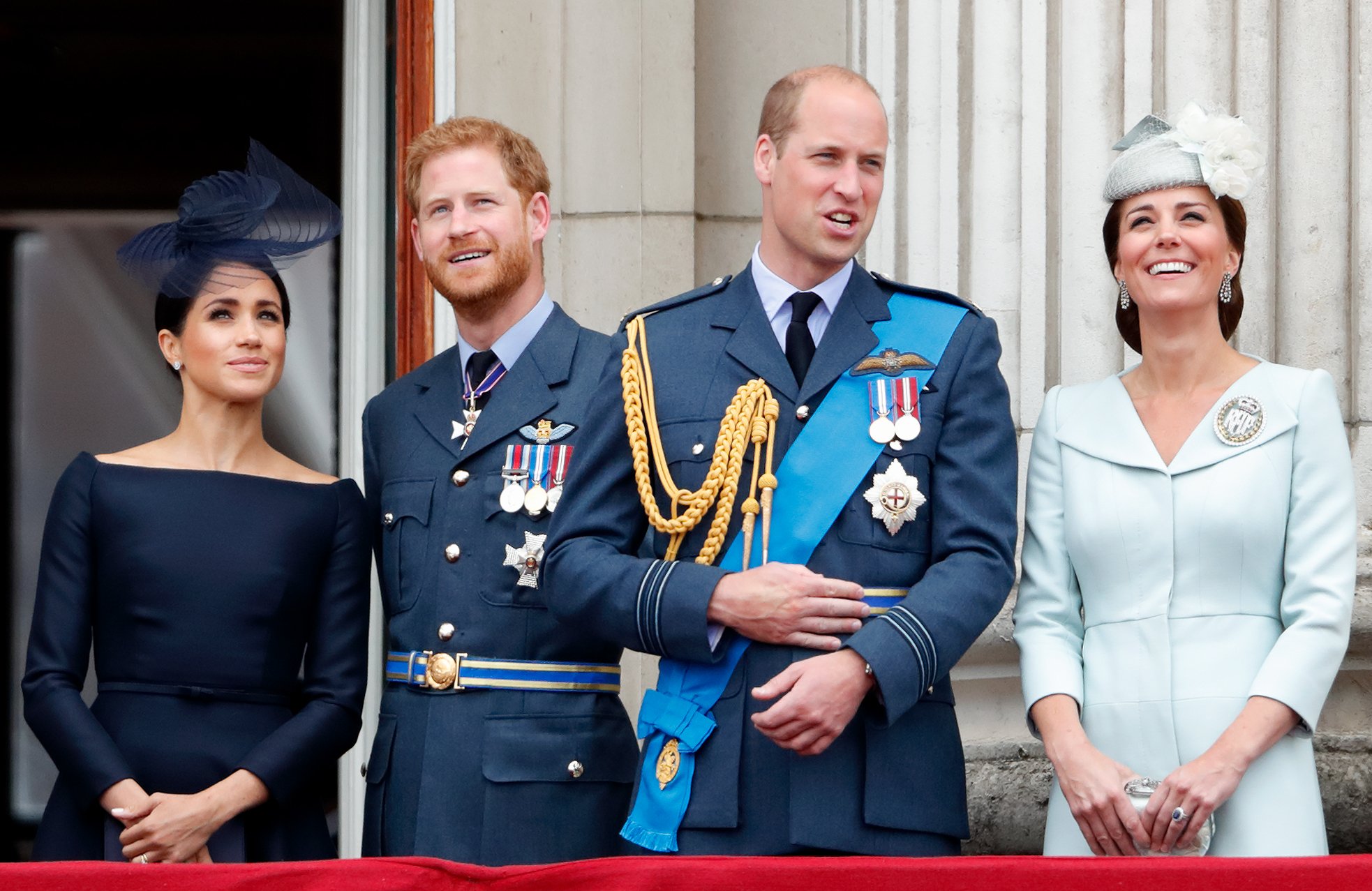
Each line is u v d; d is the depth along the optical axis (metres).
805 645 8.75
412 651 10.80
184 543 10.45
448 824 10.28
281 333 11.16
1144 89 13.54
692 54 15.09
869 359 9.41
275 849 10.23
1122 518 9.54
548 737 10.39
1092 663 9.52
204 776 10.14
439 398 11.40
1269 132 13.38
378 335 15.74
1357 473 13.06
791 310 9.64
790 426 9.33
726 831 8.81
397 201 15.57
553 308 11.52
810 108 9.39
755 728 8.88
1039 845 12.61
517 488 10.70
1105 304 13.41
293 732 10.33
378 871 7.61
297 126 21.22
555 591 9.38
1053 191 13.66
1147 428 9.84
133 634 10.34
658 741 9.12
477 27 15.02
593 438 9.67
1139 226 9.95
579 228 14.94
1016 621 9.89
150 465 10.83
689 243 14.96
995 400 9.38
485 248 11.01
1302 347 13.22
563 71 14.99
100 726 10.09
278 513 10.73
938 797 8.94
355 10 15.73
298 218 11.26
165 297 11.09
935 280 13.84
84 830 9.98
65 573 10.44
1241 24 13.47
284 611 10.61
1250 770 8.90
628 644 9.10
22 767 20.39
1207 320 9.88
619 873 7.49
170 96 21.28
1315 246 13.27
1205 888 7.32
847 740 8.86
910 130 14.05
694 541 9.29
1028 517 10.03
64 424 20.92
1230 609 9.28
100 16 20.80
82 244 21.25
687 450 9.35
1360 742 12.52
